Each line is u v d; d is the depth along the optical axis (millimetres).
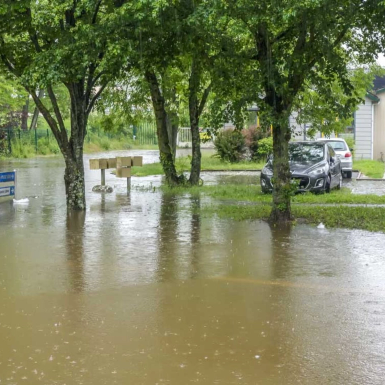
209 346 6797
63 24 15930
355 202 18203
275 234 13273
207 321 7625
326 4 12953
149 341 6961
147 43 15016
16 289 9086
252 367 6219
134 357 6504
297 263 10609
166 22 14297
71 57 14727
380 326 7375
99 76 16641
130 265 10531
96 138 55062
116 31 14367
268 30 14078
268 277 9688
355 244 12188
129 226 14375
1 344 6902
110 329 7363
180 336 7109
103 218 15570
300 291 8891
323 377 5965
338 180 22547
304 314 7852
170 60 16203
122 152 50750
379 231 13531
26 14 15477
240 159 36094
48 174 29047
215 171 31609
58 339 7043
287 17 12055
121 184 24000
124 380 5938
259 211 16219
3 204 18328
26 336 7148
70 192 16953
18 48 16547
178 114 27609
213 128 15406
